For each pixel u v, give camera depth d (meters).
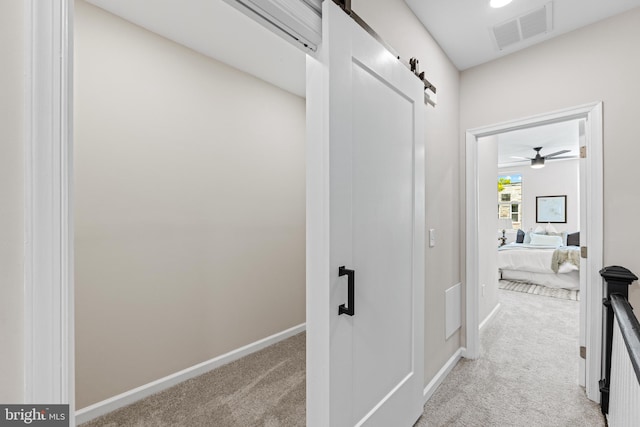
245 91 2.52
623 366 1.24
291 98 2.94
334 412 1.01
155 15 1.79
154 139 1.96
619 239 1.77
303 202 3.06
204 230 2.23
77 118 1.65
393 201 1.39
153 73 1.95
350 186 1.08
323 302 1.00
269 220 2.73
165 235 2.01
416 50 1.81
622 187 1.77
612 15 1.81
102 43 1.74
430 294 1.94
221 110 2.34
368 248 1.21
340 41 1.03
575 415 1.72
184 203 2.11
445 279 2.18
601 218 1.83
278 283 2.80
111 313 1.77
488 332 3.04
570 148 5.79
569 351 2.58
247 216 2.54
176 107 2.07
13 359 0.46
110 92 1.77
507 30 1.97
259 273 2.63
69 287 0.49
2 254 0.45
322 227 1.00
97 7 1.72
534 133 4.77
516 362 2.37
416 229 1.58
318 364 1.02
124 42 1.82
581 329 2.00
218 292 2.31
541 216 7.29
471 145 2.44
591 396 1.86
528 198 7.49
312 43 0.99
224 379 2.10
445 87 2.21
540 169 7.32
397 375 1.43
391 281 1.37
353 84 1.12
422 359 1.65
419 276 1.61
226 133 2.38
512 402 1.84
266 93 2.70
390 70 1.35
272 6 0.85
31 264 0.46
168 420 1.66
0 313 0.45
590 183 1.88
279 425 1.62
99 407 1.70
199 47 2.14
